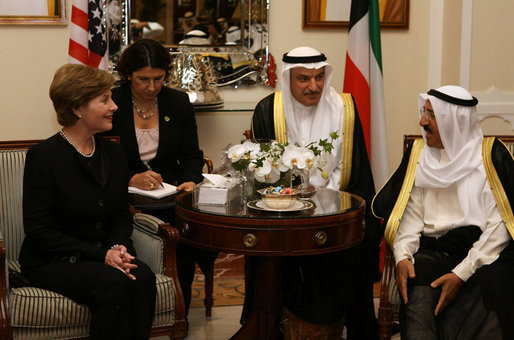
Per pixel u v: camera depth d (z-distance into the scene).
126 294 2.83
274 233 2.88
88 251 2.96
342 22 5.46
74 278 2.84
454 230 3.13
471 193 3.12
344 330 3.91
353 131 3.90
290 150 3.18
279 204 2.99
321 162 3.31
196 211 3.02
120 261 2.91
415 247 3.17
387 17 5.54
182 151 4.13
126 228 3.21
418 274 2.97
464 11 5.23
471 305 2.82
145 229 3.31
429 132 3.21
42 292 2.82
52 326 2.79
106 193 3.11
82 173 3.06
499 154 3.15
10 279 3.01
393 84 5.68
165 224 3.17
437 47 5.66
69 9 5.07
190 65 4.96
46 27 5.07
